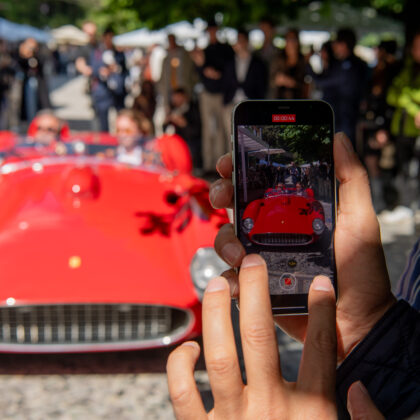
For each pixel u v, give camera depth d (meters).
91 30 9.78
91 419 2.48
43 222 3.27
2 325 2.83
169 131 7.97
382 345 0.64
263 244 0.87
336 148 0.77
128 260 2.92
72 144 4.49
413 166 6.54
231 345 0.60
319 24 10.35
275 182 0.89
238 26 9.59
